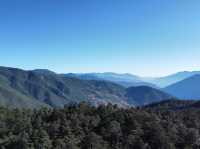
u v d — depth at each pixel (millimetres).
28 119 105562
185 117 133500
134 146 96438
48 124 99812
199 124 124188
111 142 96875
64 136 93562
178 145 105750
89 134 93812
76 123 101938
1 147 88625
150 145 100188
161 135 102250
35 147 87875
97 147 90438
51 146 88312
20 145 88188
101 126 104312
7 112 117125
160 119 118688
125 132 102625
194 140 108938
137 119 110750
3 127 100875
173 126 112688
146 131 104375
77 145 90875
